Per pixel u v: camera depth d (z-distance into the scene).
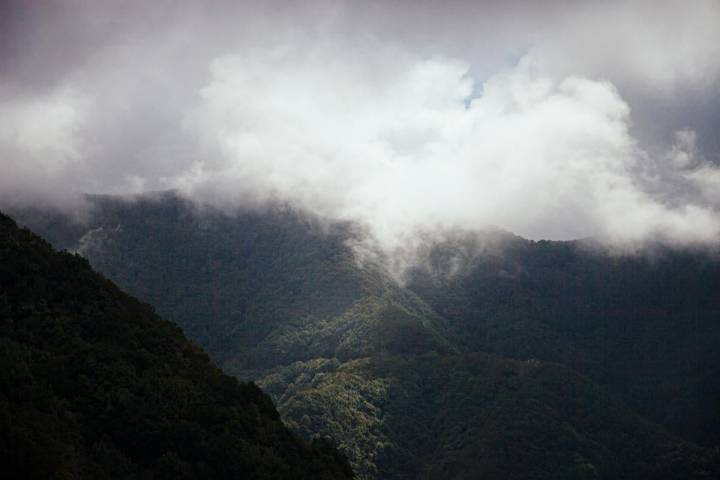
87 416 94.25
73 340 103.69
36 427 84.25
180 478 92.00
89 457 87.94
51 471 78.31
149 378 103.94
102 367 101.44
